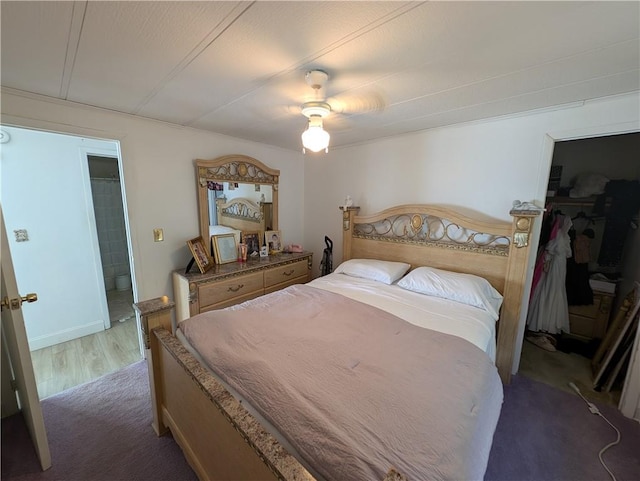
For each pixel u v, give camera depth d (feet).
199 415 4.02
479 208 7.70
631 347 6.62
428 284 7.34
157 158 7.82
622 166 8.94
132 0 2.99
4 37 3.68
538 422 5.92
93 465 4.84
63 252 8.85
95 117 6.64
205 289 7.95
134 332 9.75
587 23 3.32
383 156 9.48
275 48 3.96
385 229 9.62
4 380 5.79
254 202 10.36
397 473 2.14
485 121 7.36
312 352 4.49
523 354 8.61
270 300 6.84
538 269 9.06
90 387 6.81
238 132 8.86
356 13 3.18
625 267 8.57
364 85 5.18
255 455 2.84
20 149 7.89
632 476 4.76
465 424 3.18
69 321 9.13
